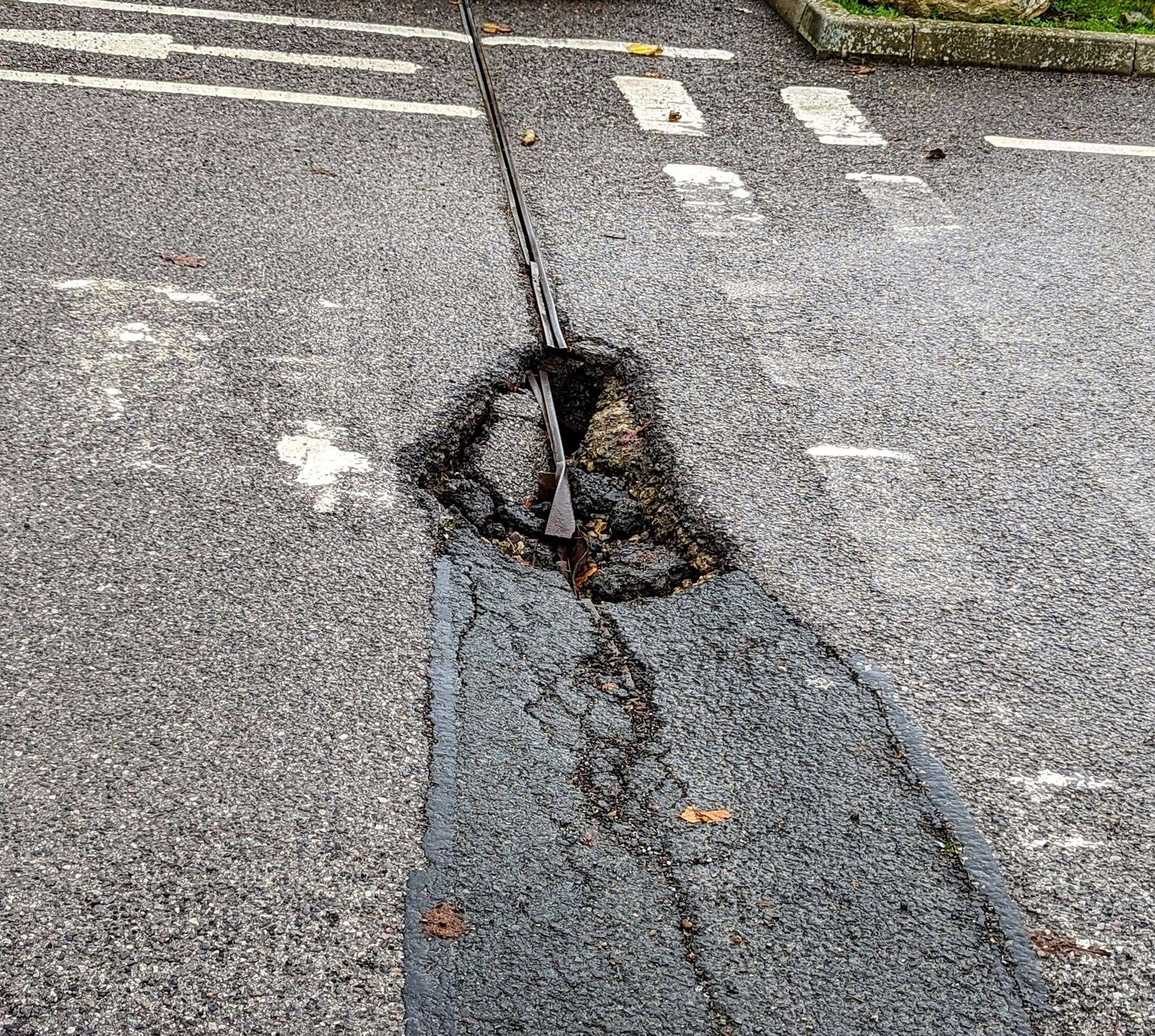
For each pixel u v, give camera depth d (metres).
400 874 2.74
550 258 5.42
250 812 2.83
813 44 8.03
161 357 4.41
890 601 3.72
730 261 5.57
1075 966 2.70
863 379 4.80
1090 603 3.79
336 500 3.87
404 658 3.33
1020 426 4.62
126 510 3.70
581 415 4.71
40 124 5.92
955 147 6.95
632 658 3.45
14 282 4.70
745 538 3.92
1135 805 3.11
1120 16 8.46
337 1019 2.43
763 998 2.57
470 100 6.85
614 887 2.77
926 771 3.15
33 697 3.05
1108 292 5.61
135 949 2.51
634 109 7.01
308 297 4.89
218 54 6.96
